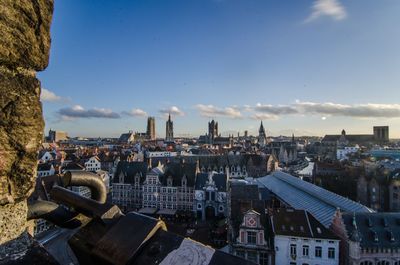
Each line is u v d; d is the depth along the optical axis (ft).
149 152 467.93
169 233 8.32
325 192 164.35
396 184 221.66
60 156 317.42
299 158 517.55
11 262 6.77
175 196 229.04
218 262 7.47
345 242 105.29
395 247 101.09
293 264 106.73
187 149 573.33
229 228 126.82
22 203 7.55
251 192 145.38
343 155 520.42
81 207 9.65
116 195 248.11
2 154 6.68
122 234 8.36
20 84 7.21
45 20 7.88
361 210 122.93
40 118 7.76
